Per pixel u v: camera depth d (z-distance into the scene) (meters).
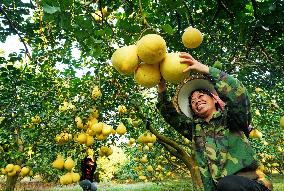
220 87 2.36
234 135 2.45
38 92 6.14
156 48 2.04
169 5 3.00
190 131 2.94
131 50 2.13
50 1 2.28
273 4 3.49
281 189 11.76
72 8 2.37
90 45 2.47
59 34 4.52
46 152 6.59
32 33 4.45
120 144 9.27
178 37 4.21
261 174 2.36
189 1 4.35
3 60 4.80
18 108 5.27
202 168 2.55
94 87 4.92
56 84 6.56
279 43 4.54
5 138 5.51
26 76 5.25
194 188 8.18
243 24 3.98
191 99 2.79
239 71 5.74
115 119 5.68
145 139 5.34
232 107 2.38
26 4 4.06
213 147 2.45
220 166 2.39
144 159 9.24
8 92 5.14
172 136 9.21
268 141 11.23
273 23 3.73
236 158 2.37
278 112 6.80
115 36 2.67
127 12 3.33
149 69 2.15
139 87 5.83
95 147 7.00
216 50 5.03
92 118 4.76
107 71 5.52
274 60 4.92
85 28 2.40
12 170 6.00
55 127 5.97
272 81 5.97
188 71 2.15
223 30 4.73
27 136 6.14
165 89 2.93
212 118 2.55
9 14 4.11
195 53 5.07
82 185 7.31
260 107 6.58
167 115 2.97
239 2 3.83
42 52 5.40
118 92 5.42
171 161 12.07
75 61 6.41
